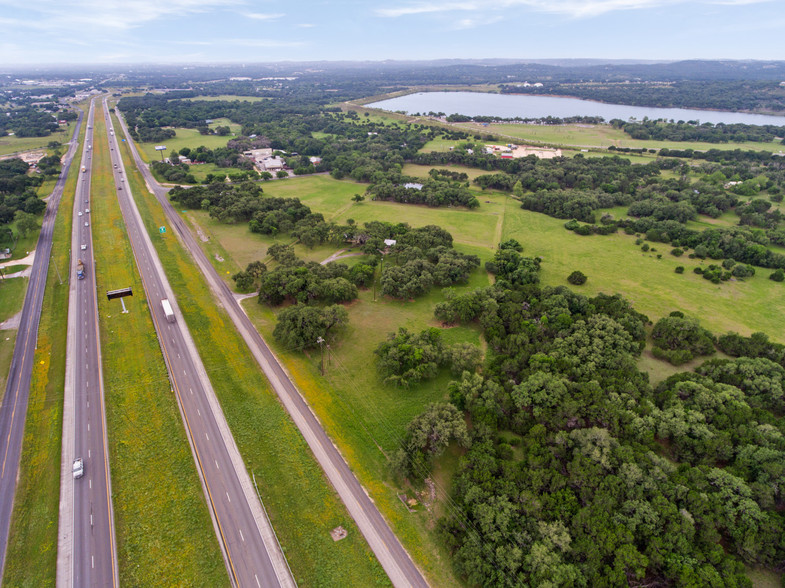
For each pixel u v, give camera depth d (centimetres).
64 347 9575
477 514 5875
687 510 5866
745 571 5600
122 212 17788
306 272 11844
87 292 11812
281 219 16600
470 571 5356
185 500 6347
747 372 8400
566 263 14475
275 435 7531
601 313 10500
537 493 6134
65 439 7312
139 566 5503
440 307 10844
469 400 7850
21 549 5662
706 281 13312
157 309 11112
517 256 13675
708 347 9625
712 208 18125
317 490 6606
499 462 6606
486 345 10131
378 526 6144
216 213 17188
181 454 7081
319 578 5484
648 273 13812
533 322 10288
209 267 13625
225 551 5725
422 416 7556
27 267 13112
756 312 11569
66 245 14625
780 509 6094
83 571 5441
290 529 6031
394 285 11838
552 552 5350
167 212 18262
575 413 7431
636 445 6850
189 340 9938
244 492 6506
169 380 8694
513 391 8012
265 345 9906
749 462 6544
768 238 15612
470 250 15350
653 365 9544
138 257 13950
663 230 16462
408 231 15662
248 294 12119
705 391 7762
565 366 8600
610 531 5519
